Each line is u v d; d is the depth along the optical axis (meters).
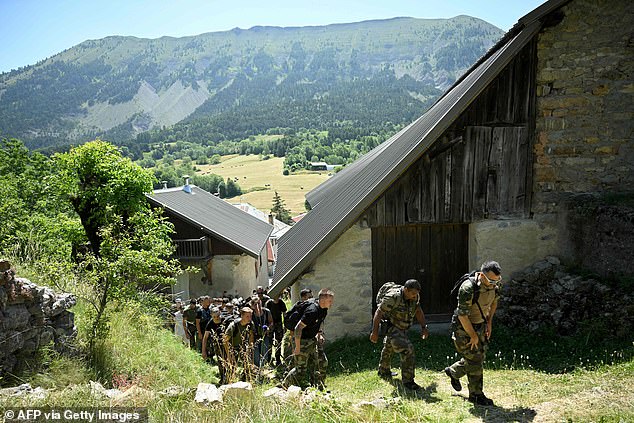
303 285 9.20
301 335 6.48
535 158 9.25
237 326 7.18
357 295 9.27
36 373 5.55
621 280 7.67
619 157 9.12
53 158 16.72
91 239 16.58
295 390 5.32
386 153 11.95
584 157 9.18
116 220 8.22
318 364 6.59
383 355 6.69
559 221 9.30
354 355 8.26
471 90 8.70
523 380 6.22
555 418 4.73
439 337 8.67
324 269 9.20
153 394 5.11
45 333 6.00
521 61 9.05
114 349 6.99
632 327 6.93
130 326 8.12
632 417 4.41
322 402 5.07
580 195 9.16
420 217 9.22
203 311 9.86
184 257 20.98
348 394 6.33
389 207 9.19
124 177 16.48
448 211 9.24
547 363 6.80
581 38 8.99
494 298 5.42
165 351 7.84
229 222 26.06
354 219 8.85
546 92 9.12
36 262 8.87
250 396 5.05
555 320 7.82
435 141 8.89
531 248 9.34
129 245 7.86
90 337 6.81
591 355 6.59
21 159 25.39
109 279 7.29
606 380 5.50
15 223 16.88
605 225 8.12
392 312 6.24
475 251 9.38
